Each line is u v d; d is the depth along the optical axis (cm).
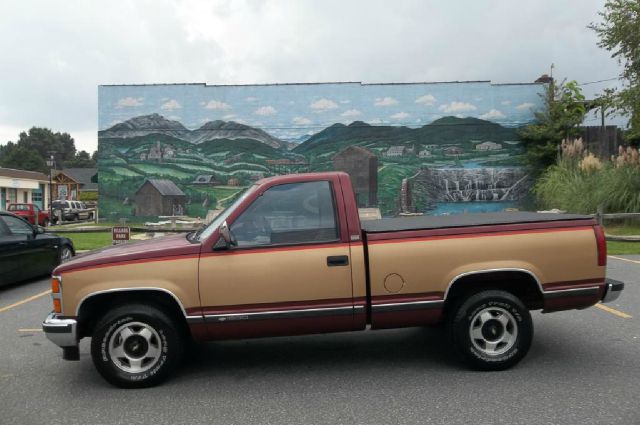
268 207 500
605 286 516
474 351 501
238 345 615
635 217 1764
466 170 2936
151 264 482
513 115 2916
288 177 510
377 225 542
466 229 504
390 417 413
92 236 1964
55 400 463
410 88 2952
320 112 2977
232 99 2988
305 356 571
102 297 491
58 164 12556
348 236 494
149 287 476
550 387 465
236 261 484
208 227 547
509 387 467
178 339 492
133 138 3000
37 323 742
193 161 2997
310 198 503
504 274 503
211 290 480
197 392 475
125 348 487
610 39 2066
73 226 2950
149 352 487
